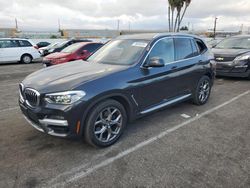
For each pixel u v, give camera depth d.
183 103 5.83
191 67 5.07
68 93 3.12
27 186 2.74
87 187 2.74
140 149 3.59
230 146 3.70
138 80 3.87
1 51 14.30
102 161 3.26
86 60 4.78
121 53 4.41
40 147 3.60
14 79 9.45
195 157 3.37
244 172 3.02
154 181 2.85
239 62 8.27
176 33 5.02
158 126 4.45
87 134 3.38
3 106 5.66
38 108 3.25
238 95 6.66
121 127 3.79
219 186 2.76
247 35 9.84
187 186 2.76
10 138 3.88
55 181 2.84
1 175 2.93
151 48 4.26
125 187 2.74
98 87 3.33
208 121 4.72
